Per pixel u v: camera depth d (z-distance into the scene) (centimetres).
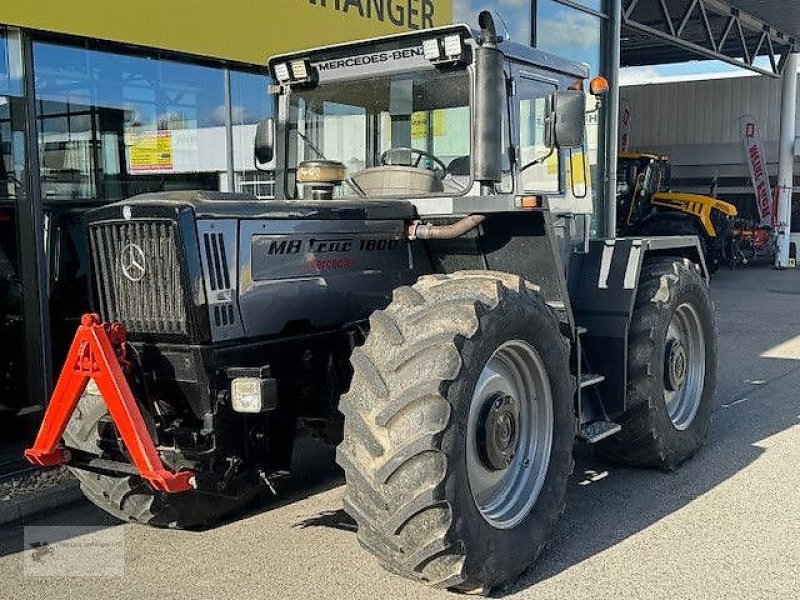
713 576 374
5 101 514
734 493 480
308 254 388
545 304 388
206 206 350
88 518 466
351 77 441
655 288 504
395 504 319
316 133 459
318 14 693
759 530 425
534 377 387
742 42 1888
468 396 328
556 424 393
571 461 402
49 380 530
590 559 393
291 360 385
